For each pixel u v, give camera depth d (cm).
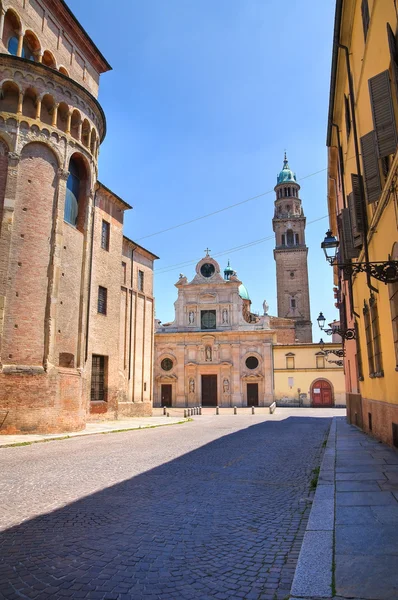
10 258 2052
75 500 827
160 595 446
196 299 6812
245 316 7719
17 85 2156
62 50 2688
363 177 1304
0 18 2186
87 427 2467
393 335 1202
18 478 1026
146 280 4122
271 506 793
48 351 2111
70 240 2378
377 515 658
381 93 1044
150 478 1037
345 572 457
